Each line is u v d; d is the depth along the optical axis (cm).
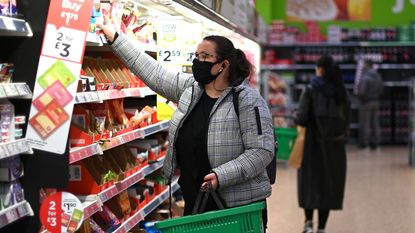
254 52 855
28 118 293
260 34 1145
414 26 1581
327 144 676
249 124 338
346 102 686
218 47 340
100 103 385
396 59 1590
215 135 339
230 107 340
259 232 314
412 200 870
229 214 304
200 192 336
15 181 288
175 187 607
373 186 985
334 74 682
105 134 389
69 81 291
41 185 296
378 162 1266
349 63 1598
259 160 334
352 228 713
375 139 1502
